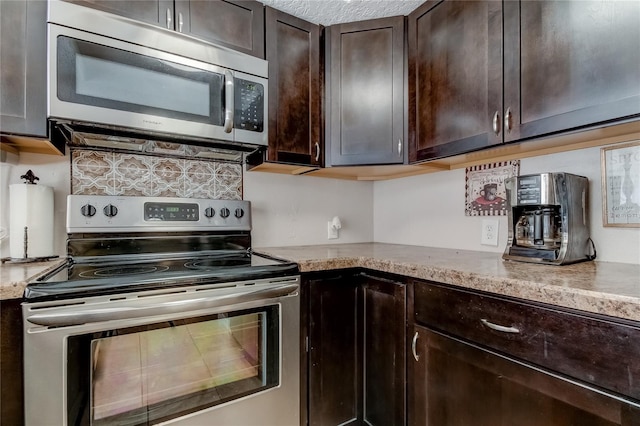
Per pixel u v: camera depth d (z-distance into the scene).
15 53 1.02
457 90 1.30
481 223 1.58
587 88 0.92
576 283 0.79
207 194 1.64
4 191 1.22
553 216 1.11
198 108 1.28
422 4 1.46
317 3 1.47
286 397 1.21
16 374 0.83
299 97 1.56
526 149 1.27
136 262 1.30
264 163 1.52
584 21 0.93
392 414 1.26
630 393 0.65
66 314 0.85
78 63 1.07
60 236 1.32
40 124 1.04
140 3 1.20
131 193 1.46
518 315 0.85
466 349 0.97
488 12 1.19
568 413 0.74
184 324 1.01
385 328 1.30
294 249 1.72
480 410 0.93
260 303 1.15
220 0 1.37
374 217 2.21
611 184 1.13
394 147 1.54
